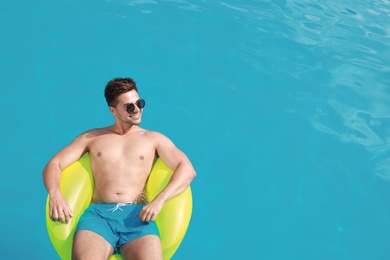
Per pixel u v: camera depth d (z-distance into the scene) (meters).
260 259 3.78
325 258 3.84
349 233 4.02
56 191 3.13
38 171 4.15
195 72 5.17
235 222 3.99
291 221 4.05
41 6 5.64
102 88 4.86
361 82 5.35
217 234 3.90
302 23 6.06
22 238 3.72
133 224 3.14
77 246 2.94
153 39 5.45
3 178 4.06
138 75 5.02
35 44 5.18
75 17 5.57
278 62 5.44
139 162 3.35
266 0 6.36
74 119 4.55
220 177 4.29
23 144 4.32
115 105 3.32
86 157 3.40
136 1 5.94
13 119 4.49
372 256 3.89
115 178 3.30
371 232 4.05
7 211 3.86
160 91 4.91
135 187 3.32
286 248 3.87
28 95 4.70
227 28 5.77
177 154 3.41
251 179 4.31
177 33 5.58
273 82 5.20
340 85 5.28
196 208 4.04
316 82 5.27
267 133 4.69
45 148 4.32
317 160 4.53
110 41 5.34
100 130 3.47
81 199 3.24
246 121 4.77
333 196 4.27
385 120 4.97
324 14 6.28
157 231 3.15
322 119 4.89
